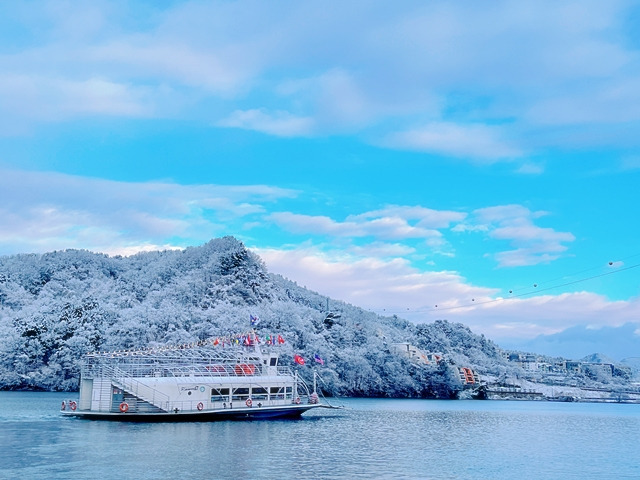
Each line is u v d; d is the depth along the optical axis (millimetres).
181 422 95625
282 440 81875
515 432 116938
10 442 71500
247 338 108812
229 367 111750
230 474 56500
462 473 63500
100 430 83750
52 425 88062
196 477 54594
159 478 53750
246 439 80438
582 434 119000
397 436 97250
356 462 66812
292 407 106188
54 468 56875
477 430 117312
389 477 58656
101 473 55062
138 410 94000
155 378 95438
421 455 75312
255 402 103438
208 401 98250
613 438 111750
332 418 127438
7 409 124250
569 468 70812
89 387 98875
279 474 57688
